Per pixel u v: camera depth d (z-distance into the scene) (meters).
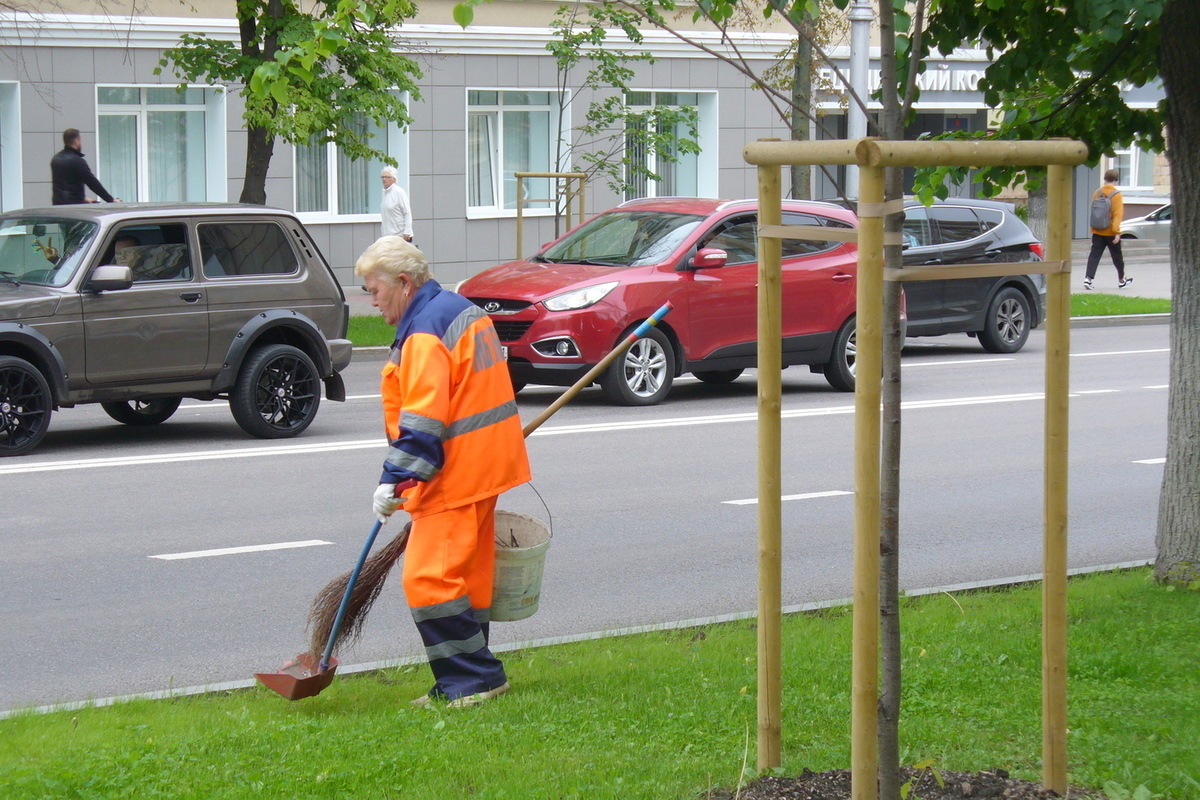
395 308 14.73
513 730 13.50
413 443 14.17
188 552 23.14
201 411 38.88
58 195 51.56
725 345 41.78
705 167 84.12
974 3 19.00
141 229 32.22
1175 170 19.44
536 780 12.07
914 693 14.80
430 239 75.38
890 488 11.22
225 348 33.03
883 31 11.96
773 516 12.08
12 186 62.72
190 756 12.68
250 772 12.27
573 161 79.69
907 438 35.66
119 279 30.86
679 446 33.97
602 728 13.65
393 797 11.79
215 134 68.56
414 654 17.34
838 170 67.25
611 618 19.72
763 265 11.73
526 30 76.06
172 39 65.88
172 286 32.22
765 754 12.32
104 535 24.19
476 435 14.53
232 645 18.33
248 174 50.59
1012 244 54.44
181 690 15.81
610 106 67.50
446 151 75.19
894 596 11.22
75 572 21.81
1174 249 19.61
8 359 30.42
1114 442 35.41
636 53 75.81
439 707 14.37
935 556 23.70
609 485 29.23
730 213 42.38
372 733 13.36
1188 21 18.80
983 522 26.34
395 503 14.34
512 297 39.66
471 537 14.64
